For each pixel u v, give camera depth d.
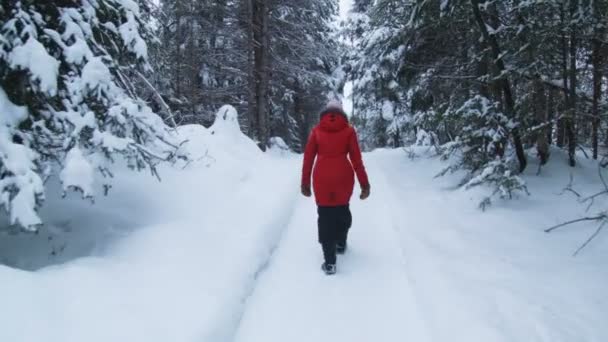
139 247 3.72
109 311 2.65
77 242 4.07
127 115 3.98
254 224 4.64
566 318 3.00
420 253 4.25
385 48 10.73
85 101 4.01
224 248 3.93
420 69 9.66
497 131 6.43
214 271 3.45
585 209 5.41
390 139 18.73
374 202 6.26
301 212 5.87
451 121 7.10
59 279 2.84
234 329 2.94
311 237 4.89
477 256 4.18
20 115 3.65
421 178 8.17
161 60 6.04
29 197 3.13
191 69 14.20
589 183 6.24
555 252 4.32
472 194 6.20
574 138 6.82
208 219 4.64
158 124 4.62
